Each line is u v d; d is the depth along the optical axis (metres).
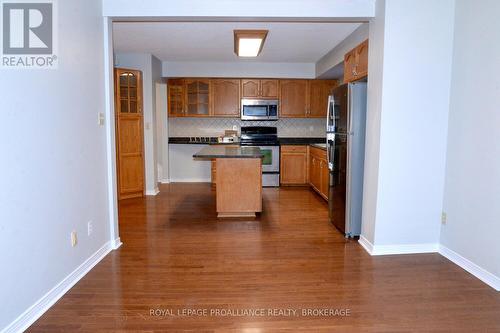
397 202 3.19
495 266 2.58
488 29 2.61
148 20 3.36
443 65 3.05
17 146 2.01
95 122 3.04
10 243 1.95
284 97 6.92
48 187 2.31
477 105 2.74
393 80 3.04
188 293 2.50
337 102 3.96
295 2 3.24
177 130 7.28
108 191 3.33
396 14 2.97
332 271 2.88
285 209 5.05
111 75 3.31
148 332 2.03
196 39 4.84
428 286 2.61
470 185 2.83
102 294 2.48
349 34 4.52
